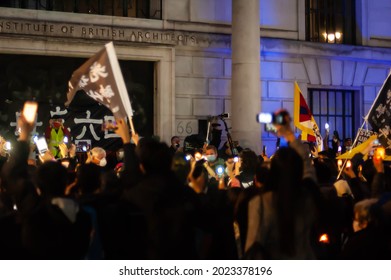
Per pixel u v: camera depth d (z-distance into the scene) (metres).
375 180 6.32
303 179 4.72
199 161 7.80
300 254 4.52
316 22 21.48
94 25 17.50
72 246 4.50
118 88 6.70
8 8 16.62
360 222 5.21
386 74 22.25
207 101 19.19
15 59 17.00
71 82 7.00
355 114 21.95
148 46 18.22
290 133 4.93
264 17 20.19
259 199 4.62
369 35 22.02
